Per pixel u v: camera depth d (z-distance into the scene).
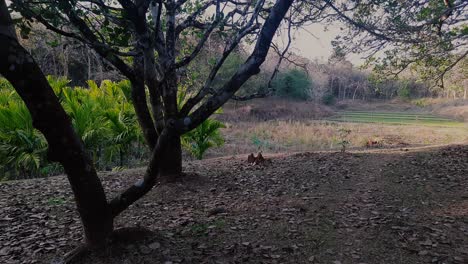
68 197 4.85
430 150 7.53
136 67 4.28
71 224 3.86
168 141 2.68
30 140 6.86
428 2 5.28
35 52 13.58
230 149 11.89
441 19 5.27
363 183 5.34
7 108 7.01
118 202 2.94
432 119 25.75
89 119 7.54
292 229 3.59
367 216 3.96
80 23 2.62
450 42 6.04
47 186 5.46
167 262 2.87
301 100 31.03
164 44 4.64
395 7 4.59
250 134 15.64
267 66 16.20
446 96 36.47
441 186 5.02
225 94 2.52
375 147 12.20
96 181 2.82
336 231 3.56
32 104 2.23
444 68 7.72
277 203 4.40
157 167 2.83
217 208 4.14
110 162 8.27
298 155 7.50
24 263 2.96
